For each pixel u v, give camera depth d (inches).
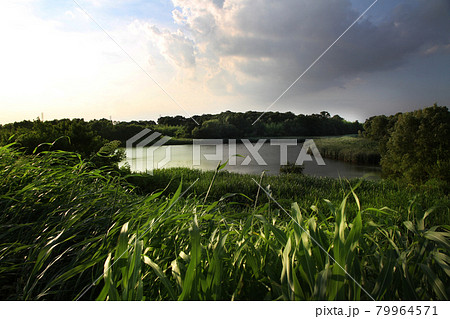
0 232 67.3
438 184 334.0
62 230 64.2
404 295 41.1
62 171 100.9
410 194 260.5
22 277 55.8
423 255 49.1
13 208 75.0
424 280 45.9
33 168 96.6
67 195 85.4
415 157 490.0
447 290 42.2
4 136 329.4
